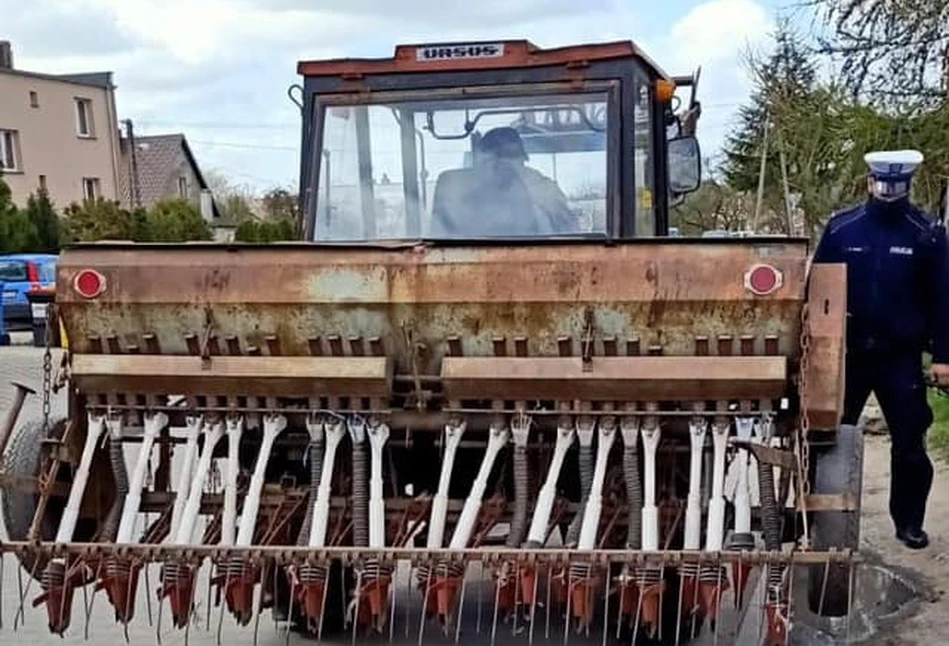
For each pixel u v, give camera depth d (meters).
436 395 4.74
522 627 5.28
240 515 4.84
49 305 4.88
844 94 13.23
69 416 4.92
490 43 5.93
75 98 39.31
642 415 4.55
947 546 6.61
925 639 5.29
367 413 4.72
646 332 4.50
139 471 4.75
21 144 37.03
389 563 4.48
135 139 45.28
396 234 6.05
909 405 6.08
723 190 34.19
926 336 6.03
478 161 5.98
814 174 18.75
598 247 4.55
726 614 5.34
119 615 4.61
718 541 4.29
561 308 4.54
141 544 4.55
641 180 6.01
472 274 4.59
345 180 6.10
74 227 31.56
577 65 5.84
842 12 12.70
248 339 4.77
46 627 5.59
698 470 4.41
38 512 4.74
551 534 4.66
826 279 4.50
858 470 4.49
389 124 6.06
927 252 5.88
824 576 4.32
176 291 4.76
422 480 5.11
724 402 4.49
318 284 4.68
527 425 4.61
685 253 4.46
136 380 4.79
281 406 4.79
